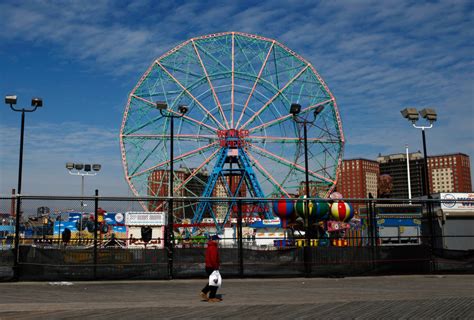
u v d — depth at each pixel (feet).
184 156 228.43
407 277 80.07
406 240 129.08
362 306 48.32
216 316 42.73
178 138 229.25
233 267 77.82
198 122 230.68
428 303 50.14
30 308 47.37
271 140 232.32
